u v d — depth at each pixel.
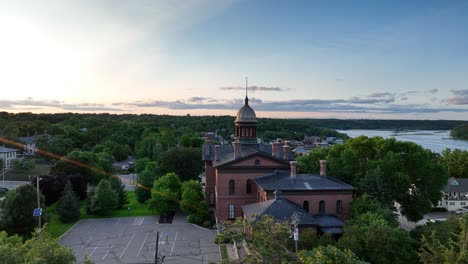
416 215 65.56
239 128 76.50
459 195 99.44
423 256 29.36
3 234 43.84
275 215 48.00
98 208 78.81
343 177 68.38
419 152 67.62
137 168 129.88
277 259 22.27
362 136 74.00
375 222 42.50
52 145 144.50
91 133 193.25
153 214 80.75
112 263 50.94
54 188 84.56
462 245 28.58
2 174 124.06
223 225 25.67
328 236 43.44
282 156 72.62
